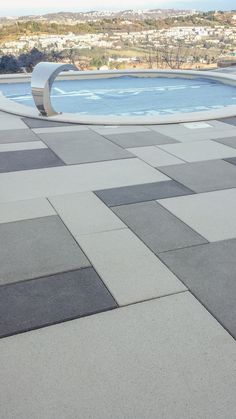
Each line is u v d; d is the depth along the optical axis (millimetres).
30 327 3070
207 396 2488
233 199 5500
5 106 12656
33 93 10734
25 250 4180
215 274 3742
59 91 19516
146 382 2592
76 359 2777
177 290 3516
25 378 2625
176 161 7285
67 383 2586
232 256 4047
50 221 4852
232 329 3051
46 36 74875
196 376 2635
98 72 21656
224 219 4887
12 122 10836
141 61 40000
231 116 11023
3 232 4570
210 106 16000
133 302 3361
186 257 4035
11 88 19719
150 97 17984
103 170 6812
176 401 2457
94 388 2549
